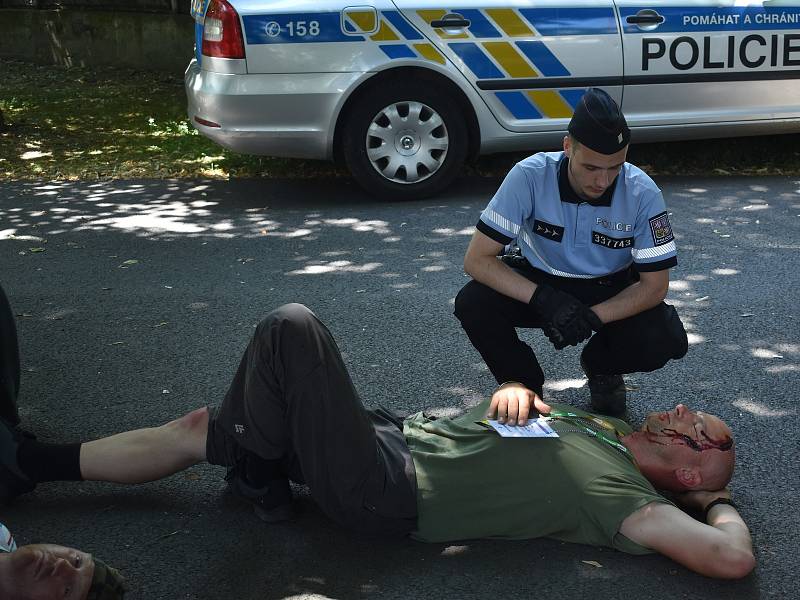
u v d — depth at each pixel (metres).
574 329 3.26
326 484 2.78
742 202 6.93
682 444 2.91
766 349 4.39
